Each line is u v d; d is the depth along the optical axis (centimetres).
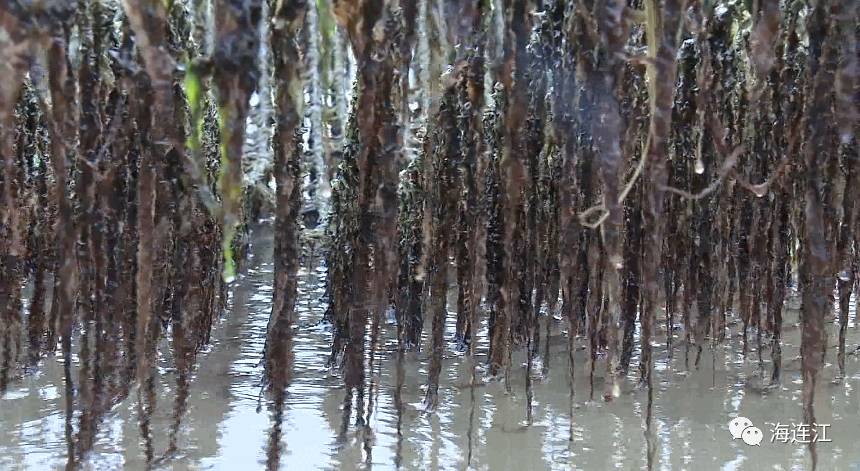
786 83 212
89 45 160
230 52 123
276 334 155
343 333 266
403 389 263
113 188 178
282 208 147
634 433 223
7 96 120
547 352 274
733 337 339
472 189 195
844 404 249
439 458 203
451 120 209
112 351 184
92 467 192
